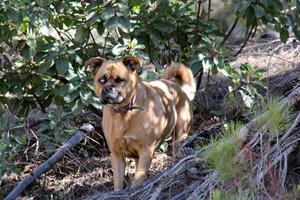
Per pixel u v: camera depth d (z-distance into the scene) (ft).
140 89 23.59
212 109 31.30
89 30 27.66
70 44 29.43
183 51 30.99
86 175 28.73
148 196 20.26
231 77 28.35
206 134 25.35
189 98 27.48
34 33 26.89
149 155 23.93
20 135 26.16
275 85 29.94
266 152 18.75
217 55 28.58
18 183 27.73
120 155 24.54
